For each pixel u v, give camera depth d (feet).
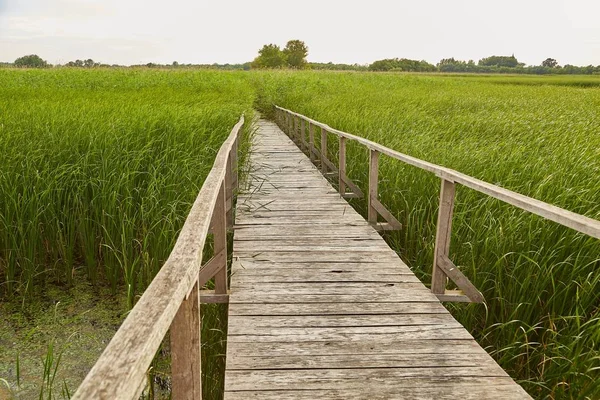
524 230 13.24
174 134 22.61
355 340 9.57
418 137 27.14
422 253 15.47
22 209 14.74
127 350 2.74
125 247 14.75
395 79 108.99
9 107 32.24
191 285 4.25
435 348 9.29
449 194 11.32
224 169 11.51
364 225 17.75
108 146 19.17
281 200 21.65
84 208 15.64
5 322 13.51
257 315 10.66
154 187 16.89
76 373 11.51
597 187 14.96
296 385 8.04
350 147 27.71
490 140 28.30
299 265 13.78
